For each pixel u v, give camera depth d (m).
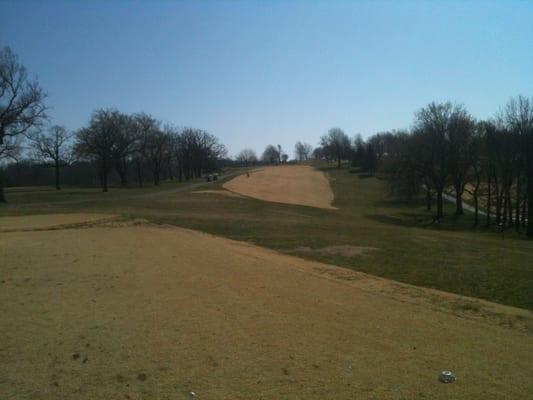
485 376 6.32
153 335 7.76
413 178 57.06
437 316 9.05
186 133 115.25
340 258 15.91
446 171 54.56
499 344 7.56
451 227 49.12
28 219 26.53
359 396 5.68
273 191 76.44
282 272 12.89
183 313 8.98
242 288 10.97
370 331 8.10
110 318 8.65
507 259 17.12
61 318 8.64
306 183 92.44
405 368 6.55
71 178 111.50
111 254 15.29
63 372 6.32
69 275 12.16
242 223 26.41
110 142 81.25
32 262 13.87
